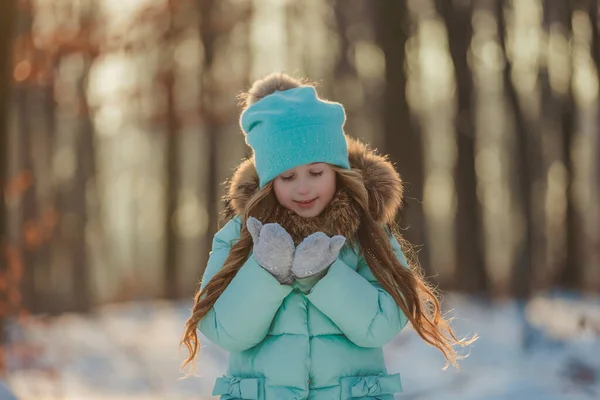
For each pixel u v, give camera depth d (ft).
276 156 11.30
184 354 45.32
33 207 80.59
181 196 92.07
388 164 11.88
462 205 76.38
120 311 75.00
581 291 78.89
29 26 40.73
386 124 71.92
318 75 87.15
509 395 30.07
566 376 32.78
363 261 11.69
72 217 87.30
